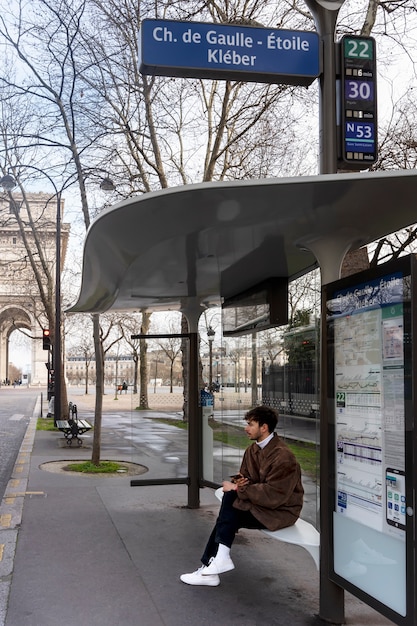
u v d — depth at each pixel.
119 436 18.59
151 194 3.59
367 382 3.72
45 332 29.19
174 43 4.48
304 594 4.70
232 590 4.78
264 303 6.62
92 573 5.16
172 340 9.73
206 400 8.11
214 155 14.17
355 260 8.08
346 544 3.93
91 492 8.99
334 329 4.16
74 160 13.02
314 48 4.75
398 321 3.41
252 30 4.61
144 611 4.33
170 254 5.25
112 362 97.56
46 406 37.22
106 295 6.99
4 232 26.50
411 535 3.19
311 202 3.78
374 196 3.67
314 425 6.01
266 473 4.71
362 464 3.76
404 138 11.62
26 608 4.37
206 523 6.98
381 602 3.52
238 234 4.54
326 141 4.78
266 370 7.14
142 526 6.83
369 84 4.86
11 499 8.41
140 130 14.73
